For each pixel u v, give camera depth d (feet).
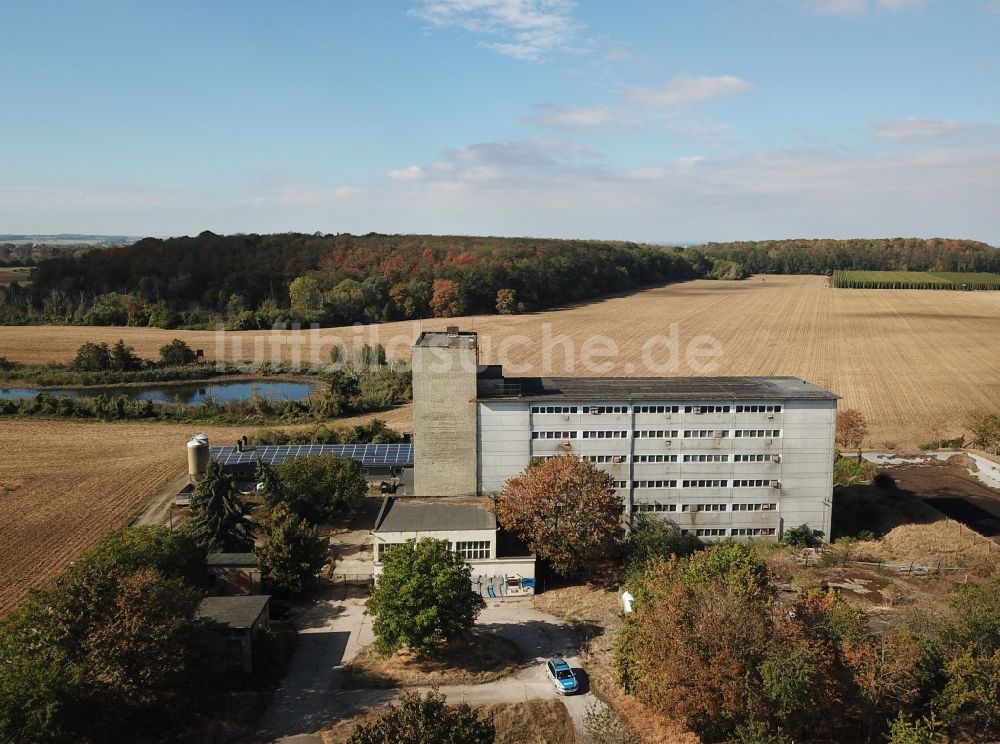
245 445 326.24
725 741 139.44
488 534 211.41
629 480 242.37
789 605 160.35
